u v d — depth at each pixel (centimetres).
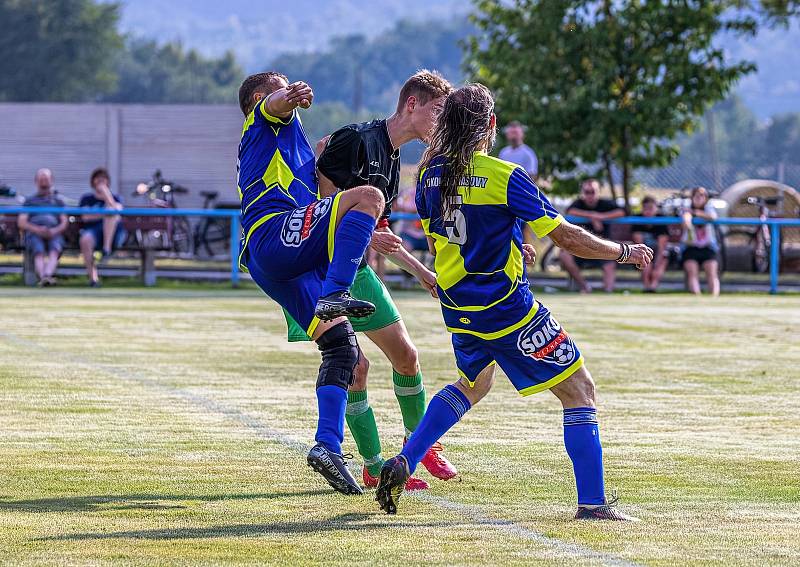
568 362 1119
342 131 1278
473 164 1102
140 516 1117
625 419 1698
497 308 1106
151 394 1873
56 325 2897
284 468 1347
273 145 1226
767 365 2314
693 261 4225
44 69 19488
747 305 3731
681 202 4694
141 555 976
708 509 1163
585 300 3856
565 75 5059
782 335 2867
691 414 1742
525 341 1112
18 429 1570
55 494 1209
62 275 4325
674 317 3291
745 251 4584
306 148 1266
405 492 1242
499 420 1678
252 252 1197
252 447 1466
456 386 1146
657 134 4966
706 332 2920
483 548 1006
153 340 2612
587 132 5006
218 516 1123
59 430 1564
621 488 1260
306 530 1070
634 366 2286
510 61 5097
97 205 4250
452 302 1123
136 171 6088
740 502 1197
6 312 3212
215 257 4384
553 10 5003
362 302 1116
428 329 2928
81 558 964
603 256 1123
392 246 1278
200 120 6050
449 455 1438
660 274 4244
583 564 955
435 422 1122
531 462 1397
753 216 5316
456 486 1273
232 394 1883
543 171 5131
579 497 1133
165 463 1366
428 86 1286
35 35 19612
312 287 1194
